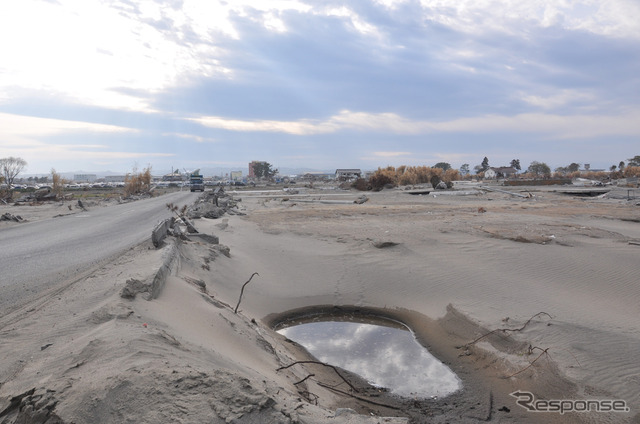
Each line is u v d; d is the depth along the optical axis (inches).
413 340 377.7
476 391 282.0
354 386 287.7
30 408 143.8
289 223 953.5
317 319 430.9
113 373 156.4
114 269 381.1
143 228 812.0
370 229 828.0
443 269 535.8
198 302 329.7
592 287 458.6
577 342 321.1
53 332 224.7
